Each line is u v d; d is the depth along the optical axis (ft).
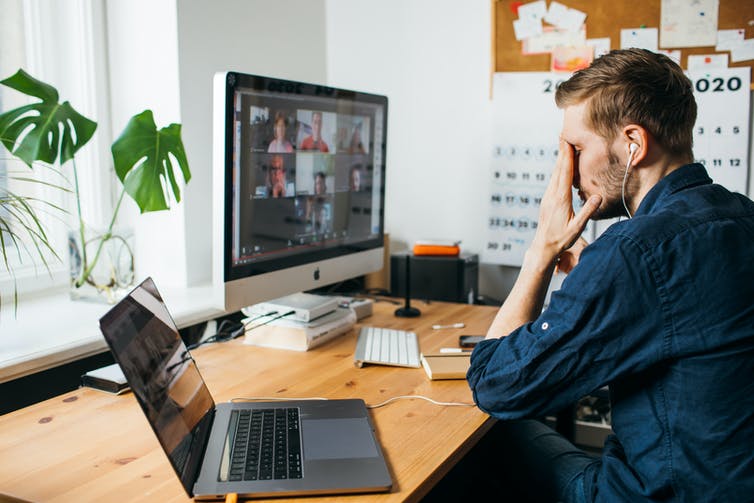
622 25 7.07
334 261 5.77
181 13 6.34
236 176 4.62
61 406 4.17
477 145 7.87
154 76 6.51
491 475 5.07
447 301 7.11
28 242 6.21
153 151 5.31
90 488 3.13
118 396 4.33
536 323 3.62
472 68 7.78
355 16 8.30
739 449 3.18
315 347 5.31
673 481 3.29
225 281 4.62
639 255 3.28
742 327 3.20
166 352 3.45
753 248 3.31
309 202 5.40
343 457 3.36
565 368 3.41
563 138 4.07
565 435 6.06
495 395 3.64
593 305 3.33
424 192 8.23
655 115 3.57
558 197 4.23
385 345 5.20
